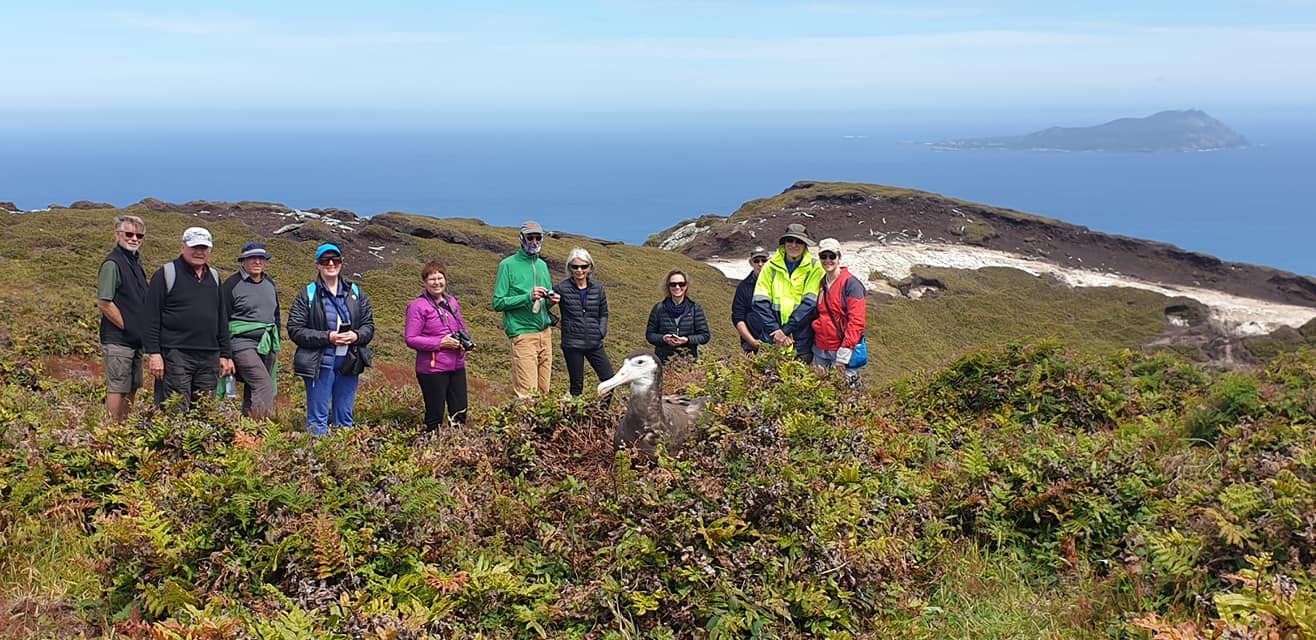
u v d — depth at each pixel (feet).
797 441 24.35
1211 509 18.52
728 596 17.22
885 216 194.08
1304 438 25.11
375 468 22.36
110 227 106.22
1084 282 171.32
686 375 37.63
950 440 28.66
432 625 16.39
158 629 15.72
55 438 25.93
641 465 23.91
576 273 39.22
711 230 187.01
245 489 19.77
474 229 138.72
